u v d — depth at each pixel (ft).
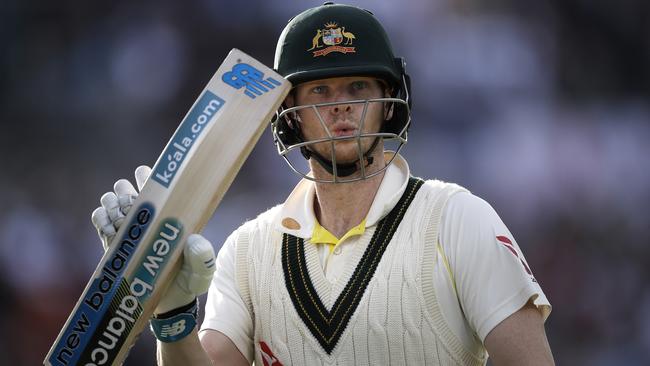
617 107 137.08
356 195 32.27
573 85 136.98
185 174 28.73
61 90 131.23
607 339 111.14
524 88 133.69
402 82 32.55
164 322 29.25
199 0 133.18
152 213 28.50
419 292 30.78
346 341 31.12
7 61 131.64
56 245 112.27
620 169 129.08
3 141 125.08
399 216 31.81
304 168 113.09
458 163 124.16
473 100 129.59
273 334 32.19
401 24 131.75
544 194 122.93
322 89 31.76
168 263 28.32
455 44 131.44
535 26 136.77
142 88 130.21
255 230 33.65
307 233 32.58
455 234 31.01
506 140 127.24
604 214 122.93
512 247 30.76
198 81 131.44
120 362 28.60
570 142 129.18
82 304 28.50
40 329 105.60
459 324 31.17
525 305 30.37
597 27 140.15
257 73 29.73
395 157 33.09
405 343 30.83
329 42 31.53
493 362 30.37
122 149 126.11
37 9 133.59
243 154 29.14
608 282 115.14
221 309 32.99
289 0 134.00
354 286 31.24
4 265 108.99
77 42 132.67
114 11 133.80
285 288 32.09
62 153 124.57
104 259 28.50
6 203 116.16
